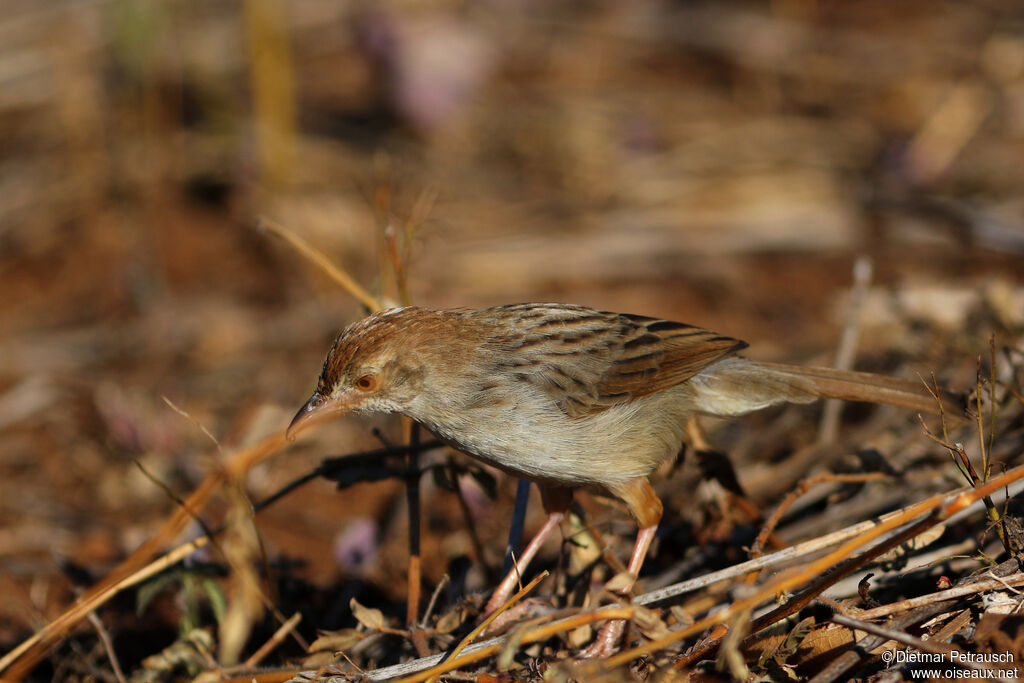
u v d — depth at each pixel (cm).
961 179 1484
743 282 1381
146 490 1109
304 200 1477
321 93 1730
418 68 1612
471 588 854
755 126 1625
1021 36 1717
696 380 806
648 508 768
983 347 976
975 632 625
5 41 1691
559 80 1748
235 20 1773
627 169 1557
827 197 1487
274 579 838
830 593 710
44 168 1562
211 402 1227
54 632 764
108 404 1227
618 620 695
